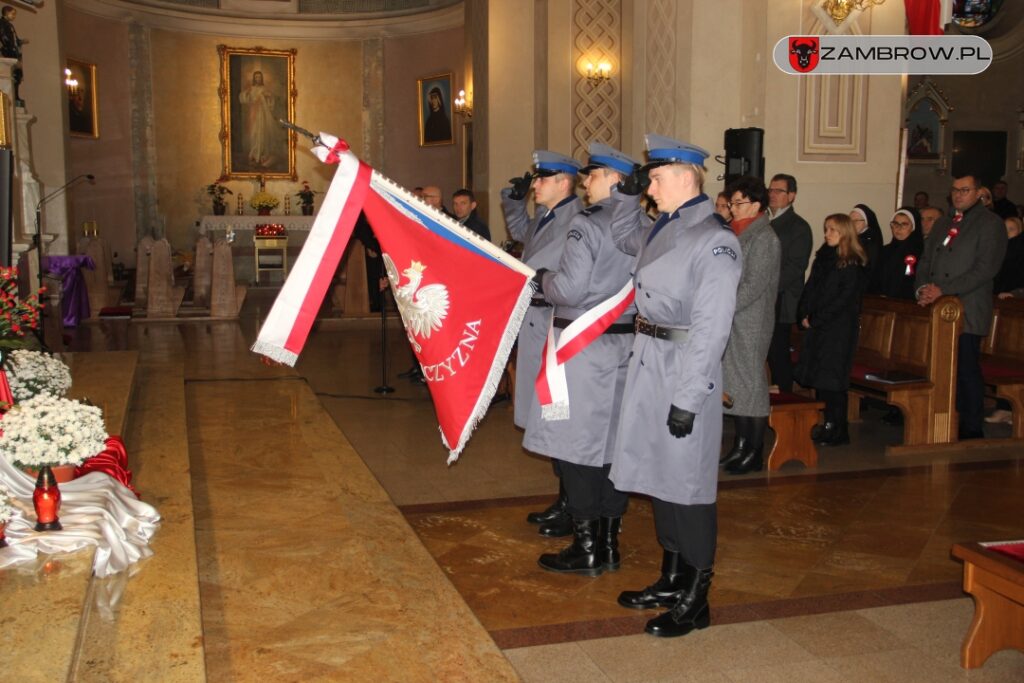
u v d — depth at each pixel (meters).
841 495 4.82
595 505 3.70
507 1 11.71
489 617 3.32
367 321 11.63
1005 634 2.95
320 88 18.48
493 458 5.54
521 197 4.52
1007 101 16.41
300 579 3.42
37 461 3.29
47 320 8.88
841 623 3.30
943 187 16.55
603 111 11.60
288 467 4.87
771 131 7.78
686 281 3.06
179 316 11.72
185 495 3.87
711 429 3.12
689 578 3.22
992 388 6.02
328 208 2.90
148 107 17.23
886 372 5.96
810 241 5.92
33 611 2.54
